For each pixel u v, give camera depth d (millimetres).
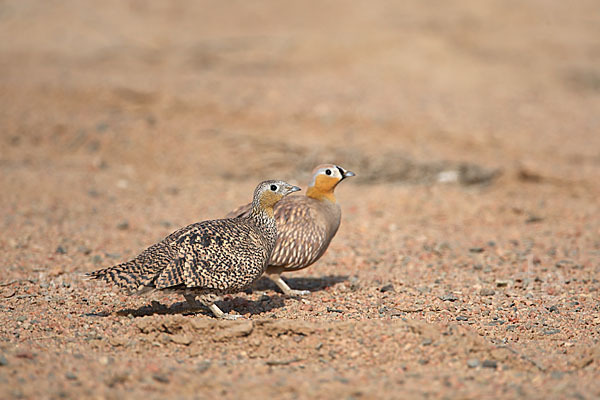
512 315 8797
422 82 27812
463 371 6719
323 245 9727
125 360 6891
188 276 7605
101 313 8586
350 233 13539
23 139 20016
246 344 7336
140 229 13359
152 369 6566
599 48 36062
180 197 16234
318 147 19328
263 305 9133
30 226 13211
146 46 33031
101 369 6551
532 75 30734
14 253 11398
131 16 38375
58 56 29922
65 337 7594
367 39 32312
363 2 43562
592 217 14781
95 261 11102
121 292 9508
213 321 7496
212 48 32812
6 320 8203
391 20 38688
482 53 33688
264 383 6250
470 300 9469
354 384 6293
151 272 7445
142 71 27797
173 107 22359
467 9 42031
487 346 7133
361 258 11750
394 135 21078
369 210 15328
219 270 7809
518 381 6500
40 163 18562
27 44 31438
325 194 10062
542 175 17531
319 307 9016
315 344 7219
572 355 7215
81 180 17203
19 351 6918
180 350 7301
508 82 29141
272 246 8688
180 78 26094
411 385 6293
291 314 8641
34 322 8125
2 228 12938
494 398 6000
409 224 14391
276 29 38312
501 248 12406
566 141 21219
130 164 19062
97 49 31516
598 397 6043
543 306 9211
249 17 41469
